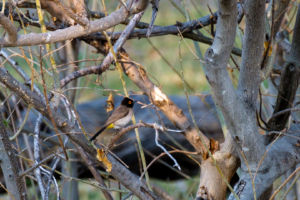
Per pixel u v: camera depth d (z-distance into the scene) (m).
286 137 5.32
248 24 4.27
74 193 8.96
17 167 4.68
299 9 5.35
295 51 5.50
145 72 6.01
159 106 5.94
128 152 11.15
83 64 8.73
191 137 5.77
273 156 4.93
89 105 11.99
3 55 5.53
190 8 21.70
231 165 5.51
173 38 23.27
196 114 11.60
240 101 4.43
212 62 4.11
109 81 18.94
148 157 11.38
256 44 4.34
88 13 6.20
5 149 4.55
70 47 8.56
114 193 12.95
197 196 5.43
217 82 4.22
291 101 5.72
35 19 5.91
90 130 11.30
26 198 4.82
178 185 12.90
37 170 5.39
